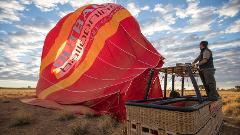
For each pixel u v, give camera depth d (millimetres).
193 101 5371
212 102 4809
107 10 14211
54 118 9500
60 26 15180
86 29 13742
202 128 3633
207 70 5695
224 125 8609
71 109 10570
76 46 13727
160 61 12812
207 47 6047
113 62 12094
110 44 12742
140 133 3725
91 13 14141
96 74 12086
